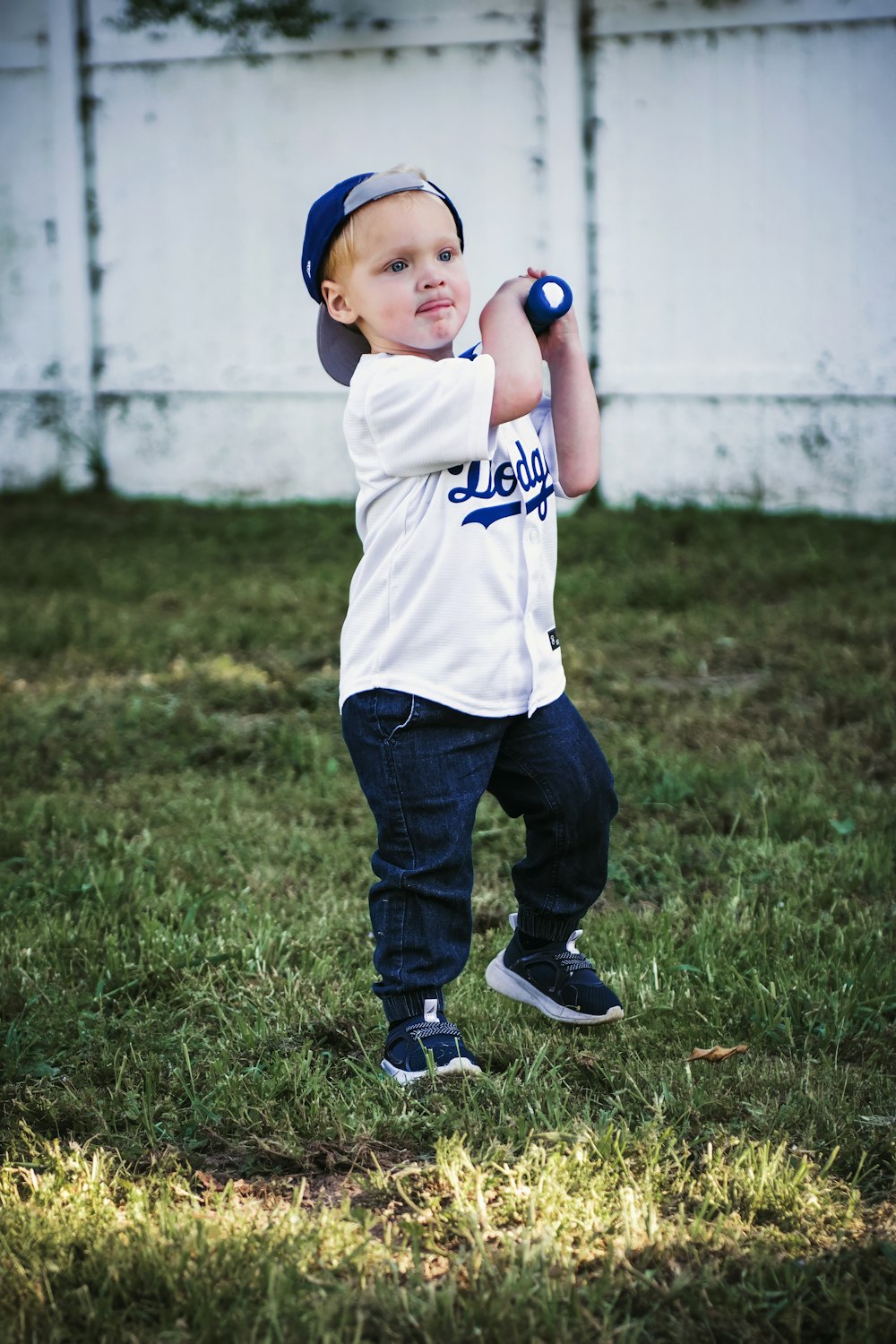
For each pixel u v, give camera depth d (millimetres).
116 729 4918
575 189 9828
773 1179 2168
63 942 3162
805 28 9234
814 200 9477
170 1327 1890
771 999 2822
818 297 9602
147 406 11000
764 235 9617
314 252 2377
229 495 10953
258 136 10328
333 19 9969
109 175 10672
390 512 2332
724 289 9766
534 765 2455
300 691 5375
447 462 2248
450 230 2336
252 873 3600
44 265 10961
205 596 7199
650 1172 2215
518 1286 1907
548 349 2461
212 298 10703
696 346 9898
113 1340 1854
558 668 2496
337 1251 2021
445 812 2361
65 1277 1975
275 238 10484
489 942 3145
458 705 2322
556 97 9711
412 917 2416
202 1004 2895
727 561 7906
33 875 3576
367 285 2311
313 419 10695
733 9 9305
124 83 10477
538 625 2434
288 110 10234
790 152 9445
